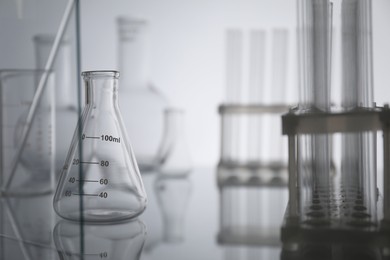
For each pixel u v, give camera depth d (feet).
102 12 3.55
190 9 3.90
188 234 1.92
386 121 1.73
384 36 2.73
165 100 3.61
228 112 3.26
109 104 1.90
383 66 2.70
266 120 3.46
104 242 1.79
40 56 2.03
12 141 2.14
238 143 3.41
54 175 2.07
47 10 1.98
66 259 1.68
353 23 1.94
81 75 1.87
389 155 1.74
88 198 1.88
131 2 3.69
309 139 1.91
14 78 2.12
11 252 1.74
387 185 1.76
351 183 1.95
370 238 1.73
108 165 1.88
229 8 3.83
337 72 2.65
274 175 3.22
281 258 1.69
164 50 3.95
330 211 1.84
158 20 3.91
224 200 2.50
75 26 1.85
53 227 1.88
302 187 1.90
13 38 2.08
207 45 3.92
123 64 3.51
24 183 2.12
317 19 1.87
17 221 1.92
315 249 1.71
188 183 2.98
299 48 1.93
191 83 3.98
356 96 1.94
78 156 1.85
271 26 3.74
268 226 2.02
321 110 1.83
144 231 1.93
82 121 1.87
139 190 1.92
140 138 3.49
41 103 2.07
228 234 1.93
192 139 4.05
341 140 1.99
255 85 3.67
